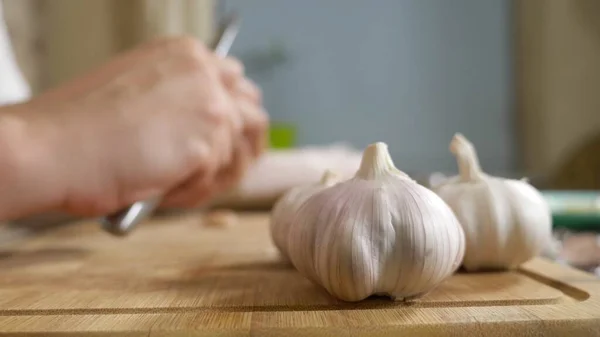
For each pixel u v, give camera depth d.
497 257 0.25
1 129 0.30
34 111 0.32
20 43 0.87
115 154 0.32
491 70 1.04
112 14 0.94
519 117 1.04
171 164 0.33
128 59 0.36
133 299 0.21
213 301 0.21
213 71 0.36
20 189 0.30
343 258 0.19
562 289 0.22
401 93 1.04
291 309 0.20
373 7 1.04
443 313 0.19
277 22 1.03
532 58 1.00
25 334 0.17
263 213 0.61
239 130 0.40
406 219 0.19
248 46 1.03
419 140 1.05
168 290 0.23
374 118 1.04
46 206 0.31
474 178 0.26
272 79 1.03
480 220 0.24
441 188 0.26
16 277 0.26
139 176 0.32
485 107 1.04
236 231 0.45
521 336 0.18
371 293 0.20
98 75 0.35
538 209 0.25
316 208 0.20
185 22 0.92
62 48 0.95
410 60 1.04
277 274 0.26
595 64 0.91
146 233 0.45
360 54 1.04
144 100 0.33
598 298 0.20
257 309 0.20
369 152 0.22
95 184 0.32
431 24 1.04
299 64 1.04
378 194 0.20
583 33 0.93
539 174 0.82
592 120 0.92
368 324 0.18
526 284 0.23
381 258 0.19
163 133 0.33
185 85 0.34
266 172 0.63
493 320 0.18
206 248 0.35
